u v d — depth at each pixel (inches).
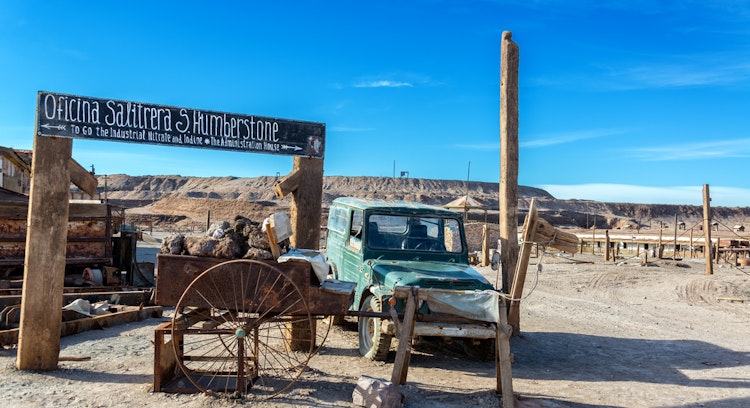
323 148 326.3
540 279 810.2
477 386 265.7
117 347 317.4
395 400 223.5
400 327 249.6
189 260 233.3
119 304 443.5
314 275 245.9
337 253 392.8
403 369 251.9
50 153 262.2
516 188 377.1
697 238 1408.7
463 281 297.1
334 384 254.7
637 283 803.4
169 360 246.7
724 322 511.8
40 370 260.1
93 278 515.2
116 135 275.3
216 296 233.9
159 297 232.2
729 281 767.1
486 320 244.4
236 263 234.2
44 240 260.8
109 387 240.5
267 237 240.5
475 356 332.2
